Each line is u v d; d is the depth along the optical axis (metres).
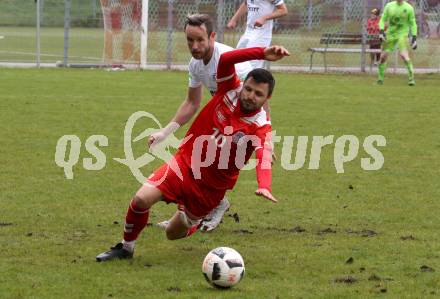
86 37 91.44
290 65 64.81
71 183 22.08
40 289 13.45
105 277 14.17
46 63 61.91
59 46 80.88
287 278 14.34
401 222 18.59
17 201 19.81
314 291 13.59
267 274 14.59
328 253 15.95
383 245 16.58
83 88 44.66
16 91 42.34
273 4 26.97
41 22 101.62
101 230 17.42
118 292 13.38
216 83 16.16
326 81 53.25
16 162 24.62
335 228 18.02
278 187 22.22
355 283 14.08
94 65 59.38
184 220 15.33
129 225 15.11
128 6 60.28
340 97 43.50
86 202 19.95
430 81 55.94
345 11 64.94
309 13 64.94
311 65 61.12
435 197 21.23
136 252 15.91
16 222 17.88
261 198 20.91
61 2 102.81
